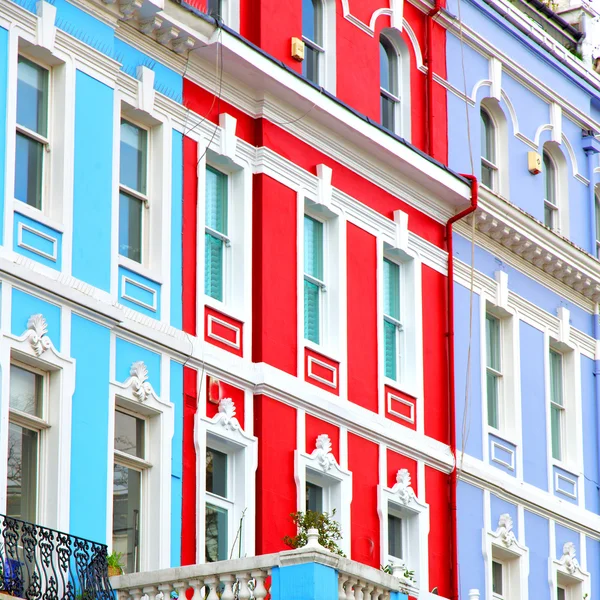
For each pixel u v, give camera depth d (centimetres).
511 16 6944
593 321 7269
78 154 4866
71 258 4778
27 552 4341
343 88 5984
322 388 5606
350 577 4509
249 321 5388
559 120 7244
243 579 4447
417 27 6456
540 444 6744
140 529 4912
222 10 5619
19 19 4762
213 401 5188
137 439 4972
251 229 5462
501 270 6688
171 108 5247
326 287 5766
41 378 4675
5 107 4684
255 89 5534
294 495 5378
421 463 6012
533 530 6575
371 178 6006
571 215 7256
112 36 5053
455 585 6028
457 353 6331
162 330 5053
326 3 6016
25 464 4603
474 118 6706
